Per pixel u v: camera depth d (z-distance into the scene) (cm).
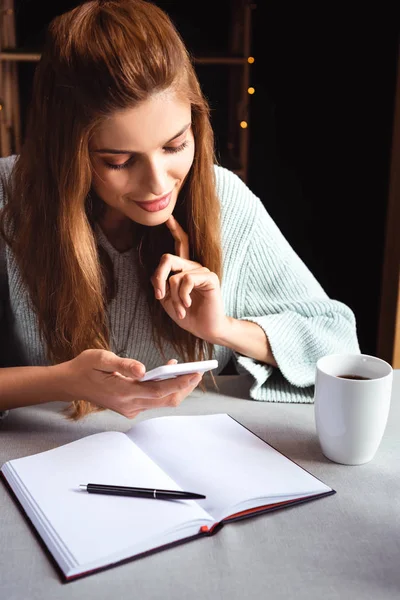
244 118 272
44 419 107
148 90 90
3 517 82
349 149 267
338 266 279
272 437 102
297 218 287
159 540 76
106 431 102
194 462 91
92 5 96
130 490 83
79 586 71
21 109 286
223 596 69
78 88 93
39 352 132
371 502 86
